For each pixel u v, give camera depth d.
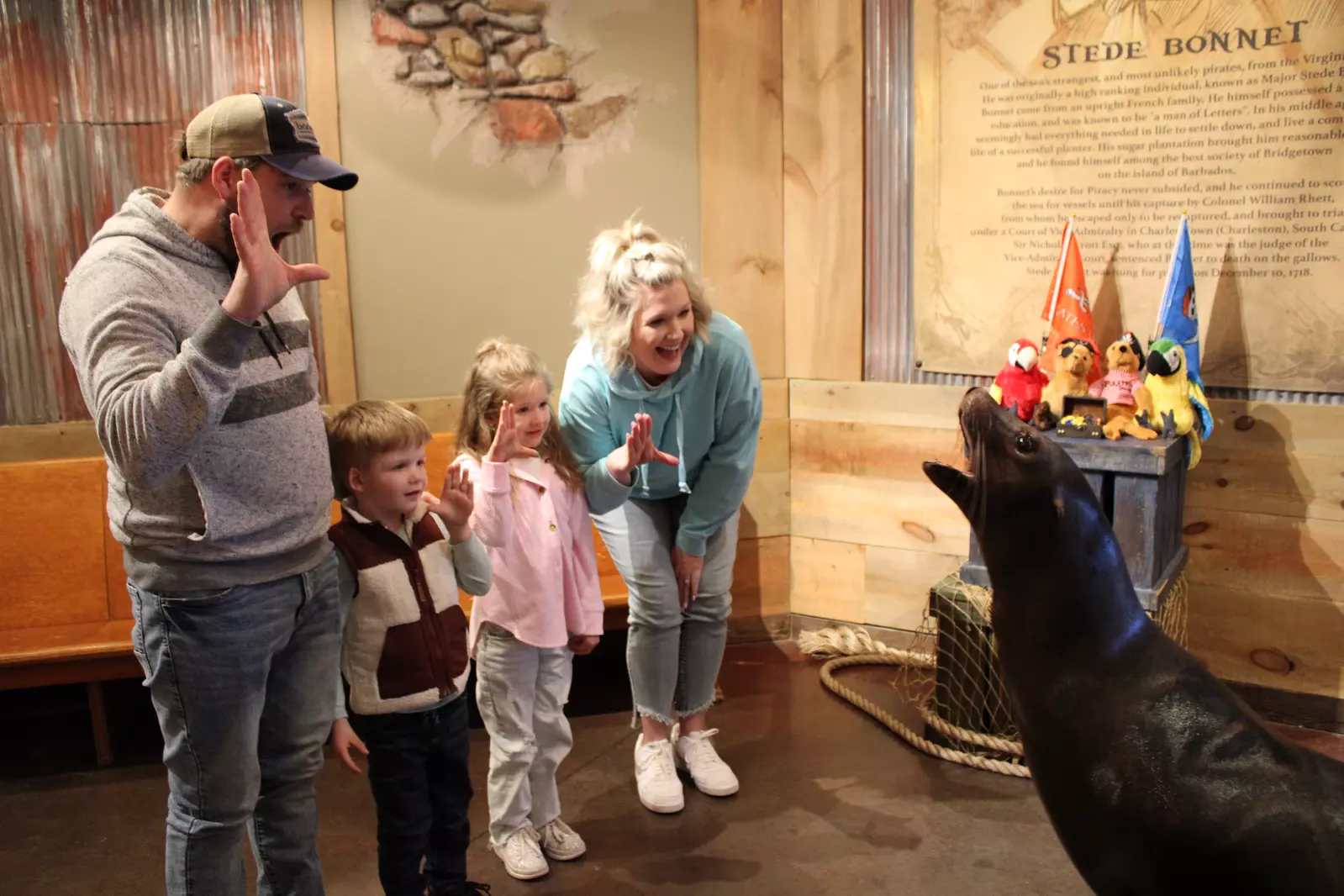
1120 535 3.00
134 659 3.30
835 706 3.62
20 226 3.55
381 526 2.31
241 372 1.83
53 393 3.65
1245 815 1.57
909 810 2.97
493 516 2.44
